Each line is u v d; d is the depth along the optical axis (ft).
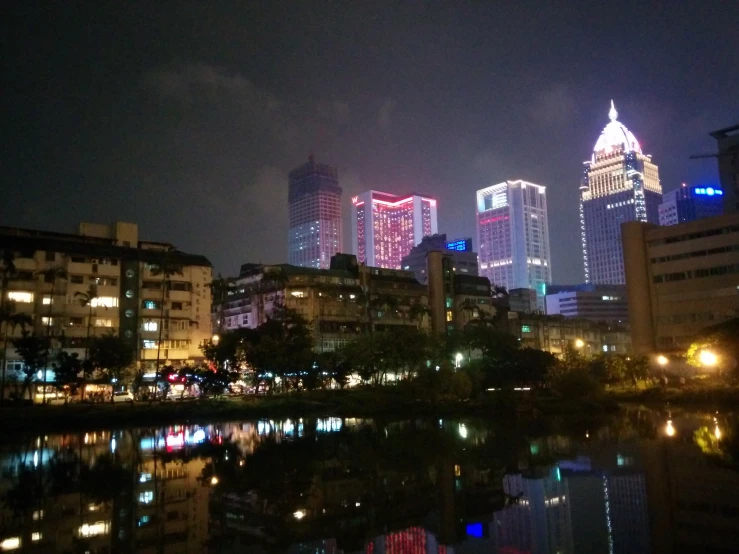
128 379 364.17
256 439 206.59
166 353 400.88
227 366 382.83
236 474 133.90
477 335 397.19
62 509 103.30
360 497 107.45
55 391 350.23
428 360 395.14
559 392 301.22
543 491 106.73
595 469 124.16
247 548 80.18
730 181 582.35
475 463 137.69
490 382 352.90
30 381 320.29
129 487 121.49
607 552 72.23
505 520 89.56
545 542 77.36
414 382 317.63
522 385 370.73
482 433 200.95
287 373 361.30
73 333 370.53
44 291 365.20
